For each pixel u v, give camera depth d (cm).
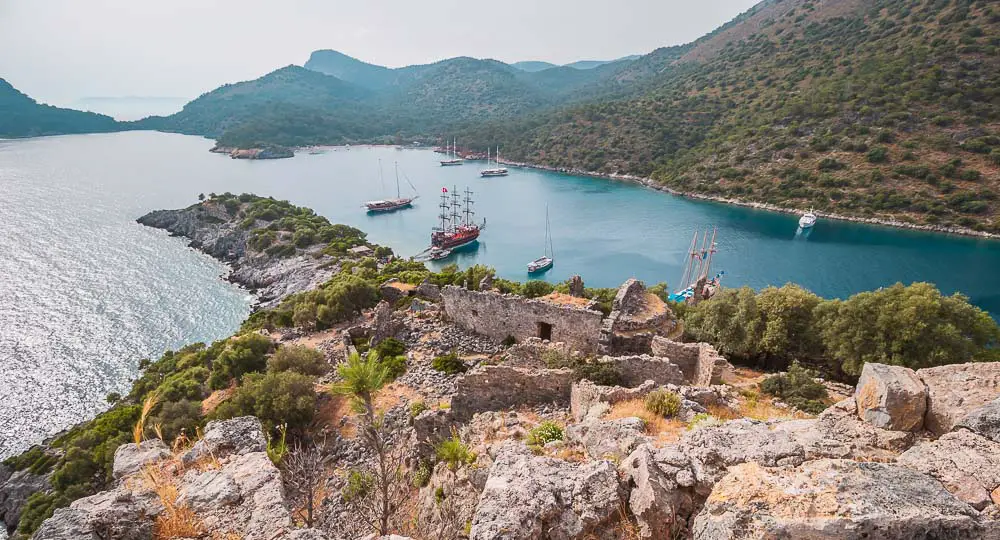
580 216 18862
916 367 3631
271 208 17225
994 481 829
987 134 16100
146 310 11212
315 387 3894
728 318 4384
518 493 1096
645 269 13188
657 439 1526
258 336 5566
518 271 13400
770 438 1138
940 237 14038
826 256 13138
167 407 4362
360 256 13762
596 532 1066
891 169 16538
